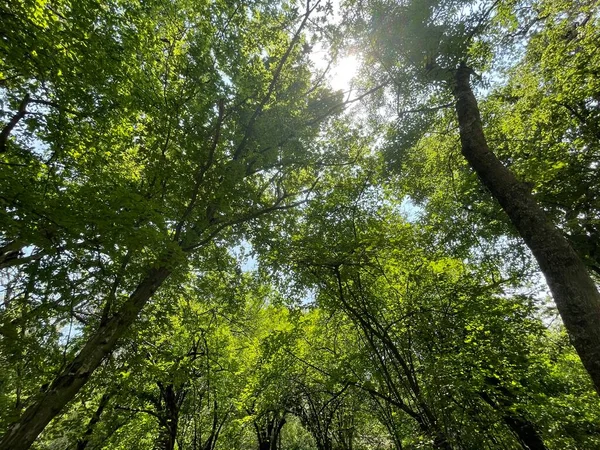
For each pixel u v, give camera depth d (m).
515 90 11.07
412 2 8.22
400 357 6.57
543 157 9.33
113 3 6.39
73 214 4.23
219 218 7.93
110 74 5.93
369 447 11.62
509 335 6.77
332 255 7.33
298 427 19.14
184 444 12.45
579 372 8.13
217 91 7.73
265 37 9.75
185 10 7.85
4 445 3.96
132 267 5.36
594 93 8.59
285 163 9.77
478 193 11.25
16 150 6.35
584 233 9.02
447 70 8.15
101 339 5.16
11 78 6.12
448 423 5.63
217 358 11.21
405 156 12.23
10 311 5.20
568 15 8.72
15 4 4.46
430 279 7.65
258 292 10.39
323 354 9.38
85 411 7.17
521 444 6.03
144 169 6.89
